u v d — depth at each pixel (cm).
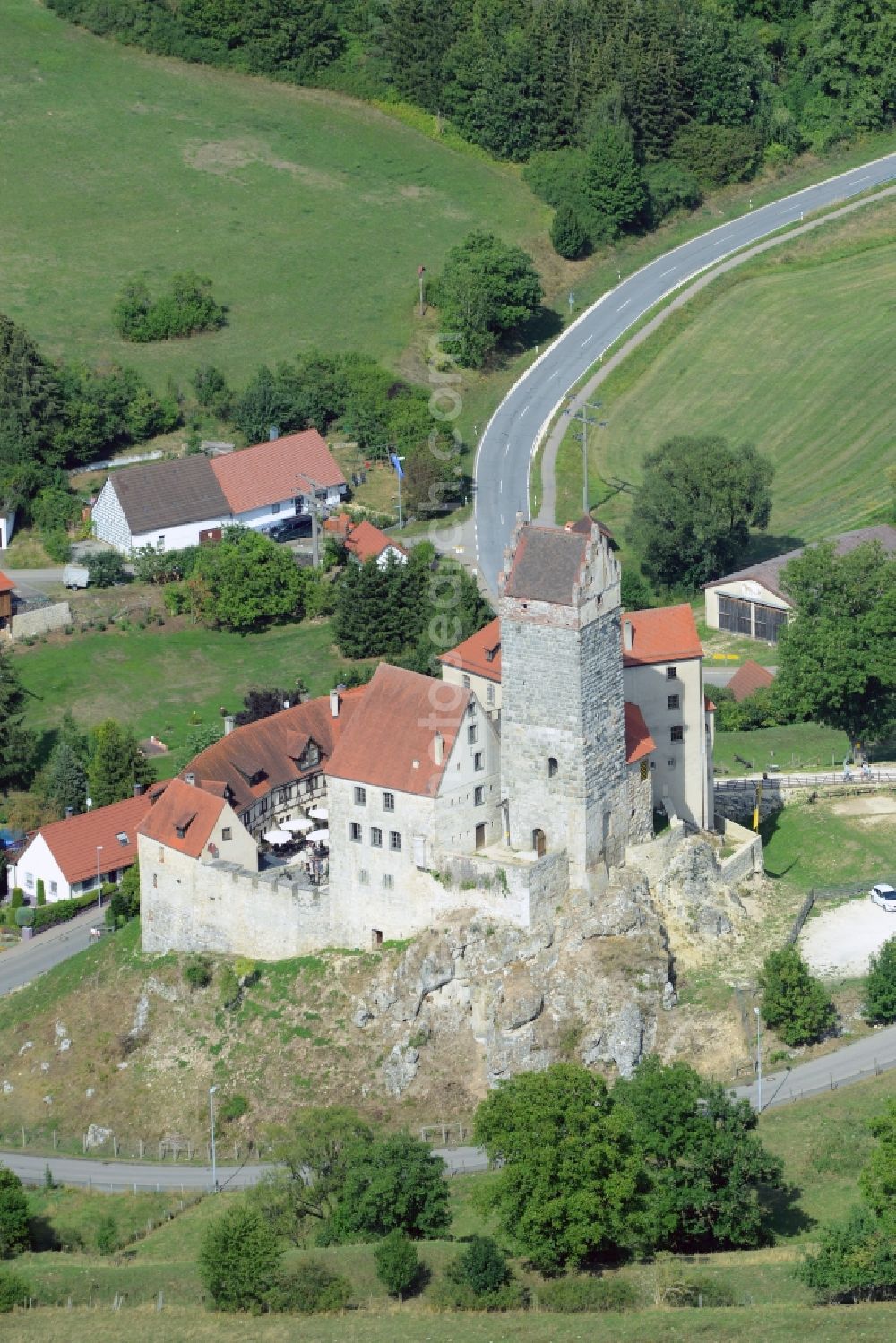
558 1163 18912
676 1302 18525
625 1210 19038
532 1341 18000
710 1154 19138
